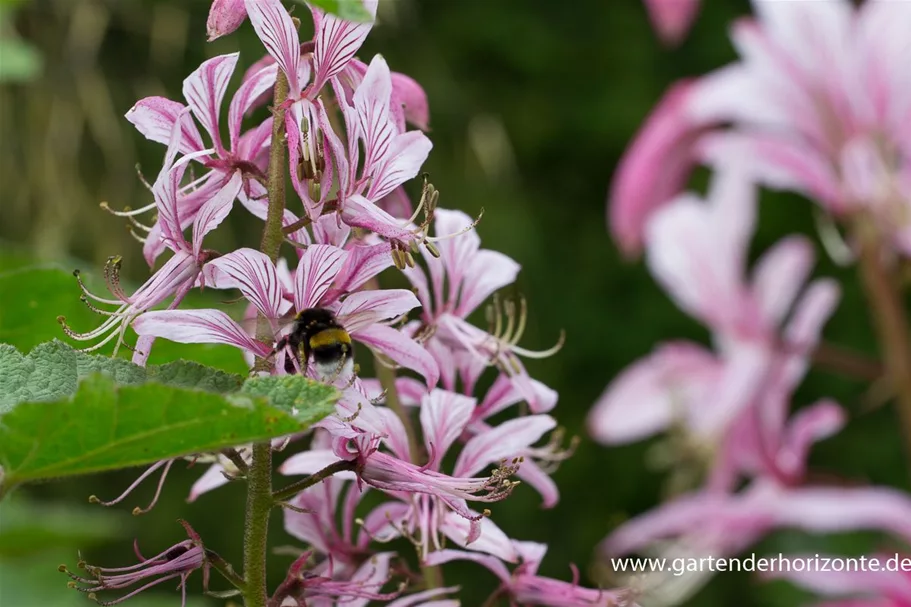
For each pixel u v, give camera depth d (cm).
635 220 99
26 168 178
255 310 54
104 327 52
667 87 240
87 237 179
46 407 47
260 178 52
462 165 213
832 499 84
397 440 55
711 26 241
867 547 105
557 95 240
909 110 84
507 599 57
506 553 55
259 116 96
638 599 57
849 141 85
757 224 226
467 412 54
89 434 48
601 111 237
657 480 221
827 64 86
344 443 52
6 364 50
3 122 178
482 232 212
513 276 56
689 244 94
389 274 137
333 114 54
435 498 55
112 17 183
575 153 240
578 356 230
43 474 49
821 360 90
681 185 99
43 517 58
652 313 231
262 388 48
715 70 240
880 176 82
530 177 240
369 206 51
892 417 214
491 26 236
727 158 91
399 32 210
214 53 173
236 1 52
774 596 130
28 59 82
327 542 56
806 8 87
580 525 219
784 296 93
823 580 79
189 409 47
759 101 89
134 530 178
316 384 48
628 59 240
